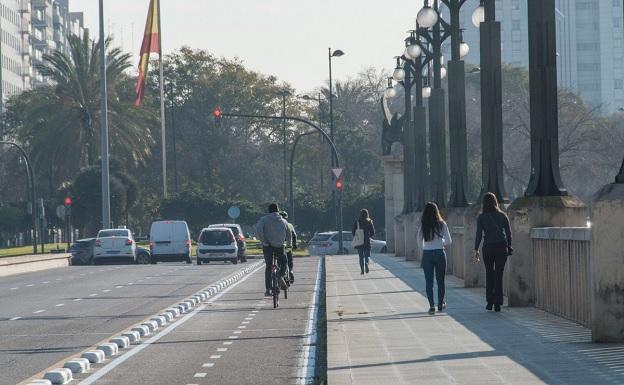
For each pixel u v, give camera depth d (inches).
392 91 5447.8
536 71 1966.0
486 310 1969.7
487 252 1937.7
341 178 6028.5
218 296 2869.1
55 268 5088.6
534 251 1998.0
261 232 2503.7
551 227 1964.8
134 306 2518.5
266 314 2271.2
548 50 1953.7
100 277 4060.0
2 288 3432.6
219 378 1301.7
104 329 1958.7
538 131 1982.0
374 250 6579.7
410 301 2299.5
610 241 1405.0
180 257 5905.5
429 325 1732.3
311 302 2603.3
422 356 1312.7
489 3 2412.6
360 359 1311.5
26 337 1829.5
